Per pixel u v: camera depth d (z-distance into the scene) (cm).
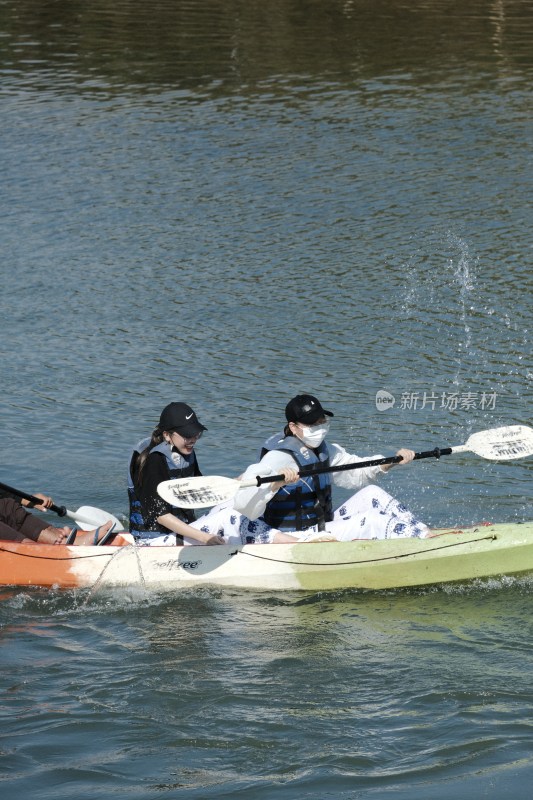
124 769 1689
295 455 2297
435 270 4747
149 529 2378
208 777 1666
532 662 2016
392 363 3853
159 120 7019
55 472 3030
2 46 8969
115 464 3098
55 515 2769
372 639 2122
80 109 7262
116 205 5662
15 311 4381
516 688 1917
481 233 5159
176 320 4288
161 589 2356
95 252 5050
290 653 2061
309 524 2388
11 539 2455
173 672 1988
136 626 2191
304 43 8994
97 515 2570
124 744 1756
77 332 4172
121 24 9744
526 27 9469
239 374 3762
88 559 2373
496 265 4784
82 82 7912
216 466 3033
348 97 7469
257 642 2111
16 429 3331
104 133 6775
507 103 7262
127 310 4400
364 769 1683
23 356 3938
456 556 2353
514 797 1603
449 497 2888
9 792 1627
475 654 2050
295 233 5234
